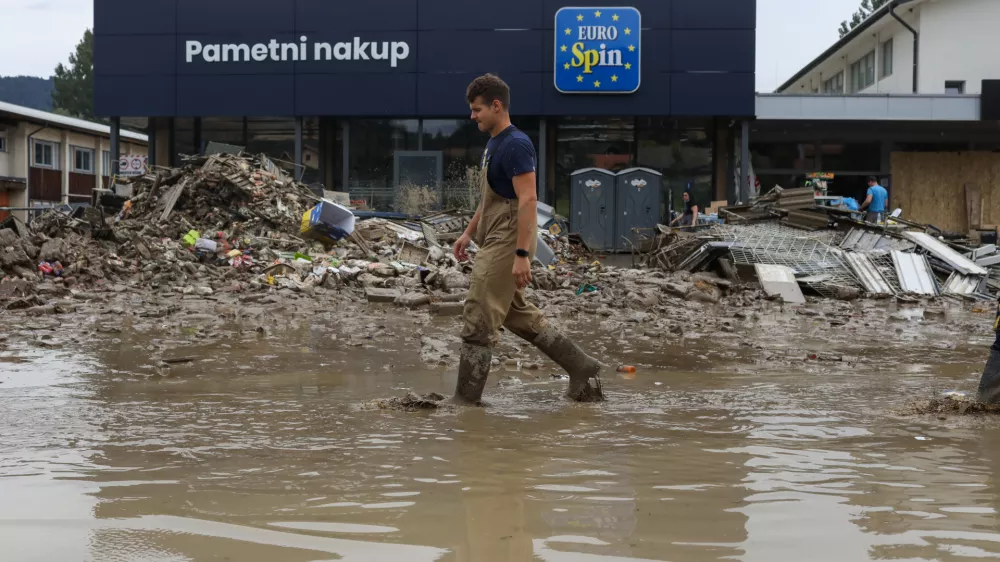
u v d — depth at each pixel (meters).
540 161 33.94
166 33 34.09
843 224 22.88
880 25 47.50
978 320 14.56
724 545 3.11
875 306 17.56
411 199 34.19
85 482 3.94
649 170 33.16
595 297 16.69
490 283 6.12
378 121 34.59
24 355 8.72
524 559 2.96
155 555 3.00
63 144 57.50
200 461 4.36
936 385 7.22
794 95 34.09
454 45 33.59
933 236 23.86
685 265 22.03
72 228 19.98
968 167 39.75
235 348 9.48
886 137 39.72
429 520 3.39
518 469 4.22
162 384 7.02
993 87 34.03
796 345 10.69
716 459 4.45
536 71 33.44
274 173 25.64
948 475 4.13
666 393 6.76
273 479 4.01
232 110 34.22
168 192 24.33
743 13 32.81
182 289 16.48
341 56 33.81
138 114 34.34
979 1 43.19
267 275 18.41
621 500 3.69
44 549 3.06
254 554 3.00
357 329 11.55
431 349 9.41
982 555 3.00
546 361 8.62
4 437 4.92
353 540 3.15
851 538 3.19
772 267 19.73
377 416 5.64
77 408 5.86
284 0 33.84
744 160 33.47
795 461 4.41
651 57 33.16
